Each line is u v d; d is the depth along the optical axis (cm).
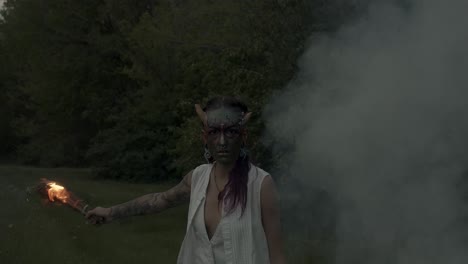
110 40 2300
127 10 2248
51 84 2473
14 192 1333
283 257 231
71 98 2502
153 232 947
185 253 237
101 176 2288
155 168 2178
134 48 1961
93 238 839
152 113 2073
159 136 2186
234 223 225
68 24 2370
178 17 1430
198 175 238
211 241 229
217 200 232
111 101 2453
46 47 2439
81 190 1666
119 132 2258
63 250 736
